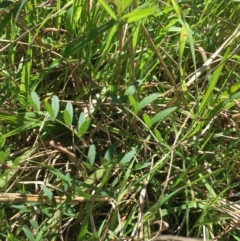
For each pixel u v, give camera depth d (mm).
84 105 362
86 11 354
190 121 370
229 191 360
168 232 342
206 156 358
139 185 336
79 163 305
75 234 332
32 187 342
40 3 380
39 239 293
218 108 333
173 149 323
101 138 365
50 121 347
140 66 352
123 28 325
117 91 340
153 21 367
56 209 302
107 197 315
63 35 374
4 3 304
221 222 340
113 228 321
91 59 377
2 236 310
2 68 338
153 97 304
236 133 380
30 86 362
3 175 315
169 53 387
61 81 380
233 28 402
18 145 357
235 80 400
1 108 336
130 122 351
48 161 340
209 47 406
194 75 359
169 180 350
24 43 341
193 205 330
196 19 402
